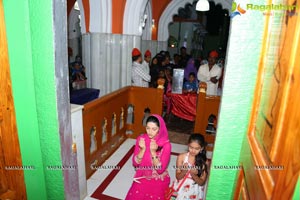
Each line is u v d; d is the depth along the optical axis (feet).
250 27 4.24
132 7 16.20
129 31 16.62
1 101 5.73
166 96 17.57
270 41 3.88
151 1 25.21
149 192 7.86
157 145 7.77
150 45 26.99
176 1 26.25
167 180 8.19
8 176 6.35
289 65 2.74
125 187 10.29
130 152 13.41
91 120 10.52
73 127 8.49
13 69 5.56
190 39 36.73
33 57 5.63
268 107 3.56
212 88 17.25
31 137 6.18
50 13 5.26
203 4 19.97
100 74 16.74
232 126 4.82
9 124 5.91
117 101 13.17
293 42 2.70
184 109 16.20
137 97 14.55
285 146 2.65
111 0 15.58
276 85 3.26
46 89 5.82
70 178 7.06
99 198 9.58
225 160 5.09
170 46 35.70
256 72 4.42
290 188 2.39
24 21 5.36
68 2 27.37
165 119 18.63
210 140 13.99
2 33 5.30
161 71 19.22
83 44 17.26
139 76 16.83
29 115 6.01
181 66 22.88
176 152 13.73
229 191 5.29
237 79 4.53
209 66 17.28
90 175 10.94
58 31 5.62
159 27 27.40
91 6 15.62
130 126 15.01
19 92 5.76
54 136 6.19
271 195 2.87
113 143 13.26
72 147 7.04
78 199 7.79
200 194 7.59
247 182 4.14
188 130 16.85
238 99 4.64
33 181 6.55
